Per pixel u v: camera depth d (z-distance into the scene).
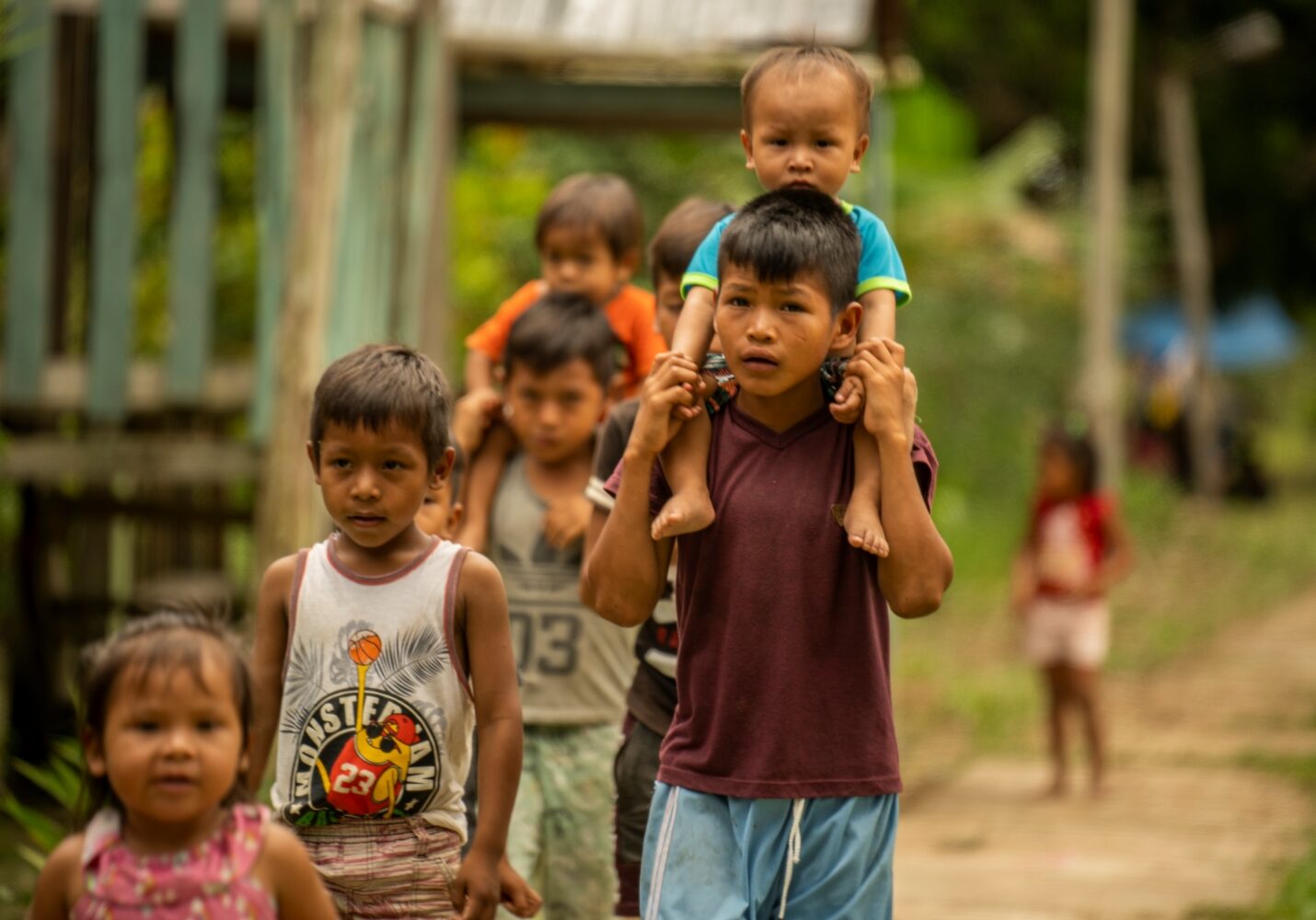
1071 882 13.59
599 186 9.80
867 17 17.80
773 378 6.09
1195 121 58.34
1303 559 38.91
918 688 23.48
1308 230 61.62
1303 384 75.38
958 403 40.41
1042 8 52.06
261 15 13.56
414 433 6.29
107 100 13.74
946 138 40.72
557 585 8.67
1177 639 28.25
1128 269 51.44
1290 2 55.62
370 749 6.32
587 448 8.85
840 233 6.15
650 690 8.01
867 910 6.28
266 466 12.57
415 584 6.39
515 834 8.45
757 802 6.21
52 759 10.57
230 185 19.52
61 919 5.21
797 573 6.24
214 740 5.02
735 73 17.34
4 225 15.11
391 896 6.41
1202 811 16.45
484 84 17.64
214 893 5.09
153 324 18.52
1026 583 17.45
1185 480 53.97
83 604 15.79
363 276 13.43
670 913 6.25
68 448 13.61
